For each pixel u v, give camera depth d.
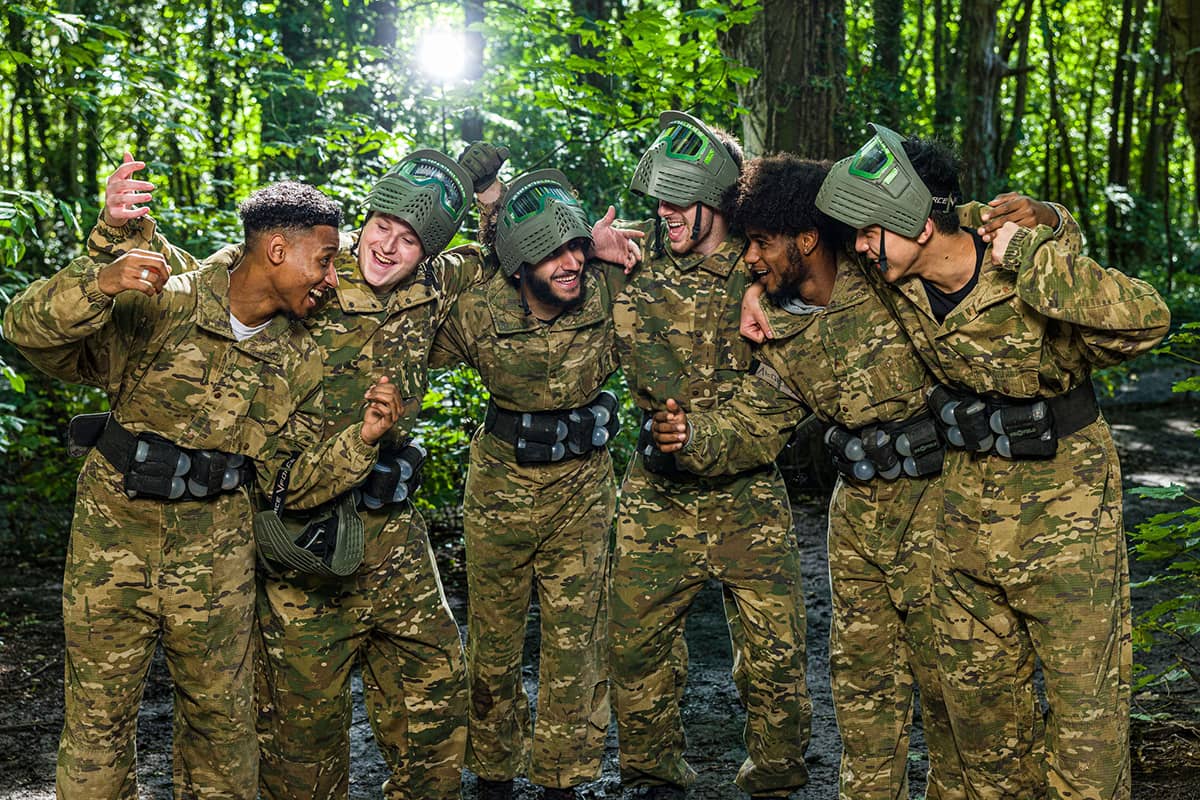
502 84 7.23
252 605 3.08
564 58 7.20
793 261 3.25
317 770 3.32
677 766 3.85
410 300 3.27
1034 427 2.93
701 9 6.13
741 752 4.24
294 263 2.90
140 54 6.48
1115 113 21.70
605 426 3.64
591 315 3.55
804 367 3.33
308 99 7.82
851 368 3.24
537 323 3.51
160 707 4.77
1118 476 3.01
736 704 4.75
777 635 3.61
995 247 2.85
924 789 3.87
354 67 7.86
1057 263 2.76
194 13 10.02
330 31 9.12
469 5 7.91
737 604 3.70
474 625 3.76
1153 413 13.14
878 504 3.31
